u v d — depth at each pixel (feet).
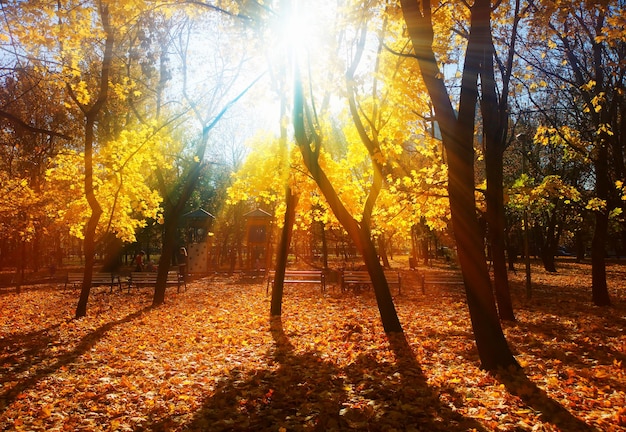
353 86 31.22
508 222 102.83
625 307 44.68
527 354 24.75
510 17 36.94
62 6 28.86
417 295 56.80
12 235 73.77
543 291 63.05
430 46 22.72
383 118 36.35
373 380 19.93
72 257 250.78
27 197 66.23
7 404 18.86
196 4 32.17
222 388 19.85
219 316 42.29
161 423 16.14
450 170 22.31
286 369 22.70
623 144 48.37
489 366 21.17
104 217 57.82
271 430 15.12
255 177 36.99
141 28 45.09
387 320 31.65
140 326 37.96
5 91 63.21
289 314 42.75
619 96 45.01
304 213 44.86
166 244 54.44
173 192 114.52
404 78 32.24
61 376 23.03
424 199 39.19
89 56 58.29
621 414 14.90
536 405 16.07
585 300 51.85
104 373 23.20
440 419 15.01
